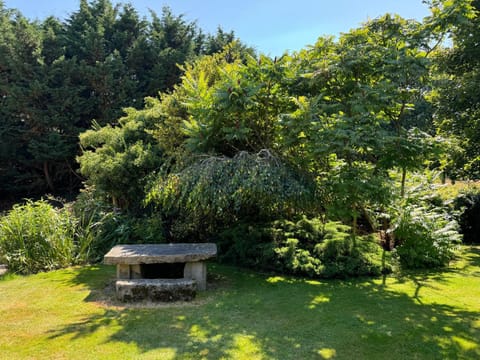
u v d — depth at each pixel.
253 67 5.30
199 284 4.13
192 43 16.17
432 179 6.58
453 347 2.69
